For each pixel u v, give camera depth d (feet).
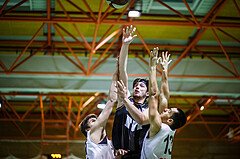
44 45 72.90
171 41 76.64
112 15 64.90
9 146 120.16
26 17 59.77
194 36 73.72
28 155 119.24
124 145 22.17
